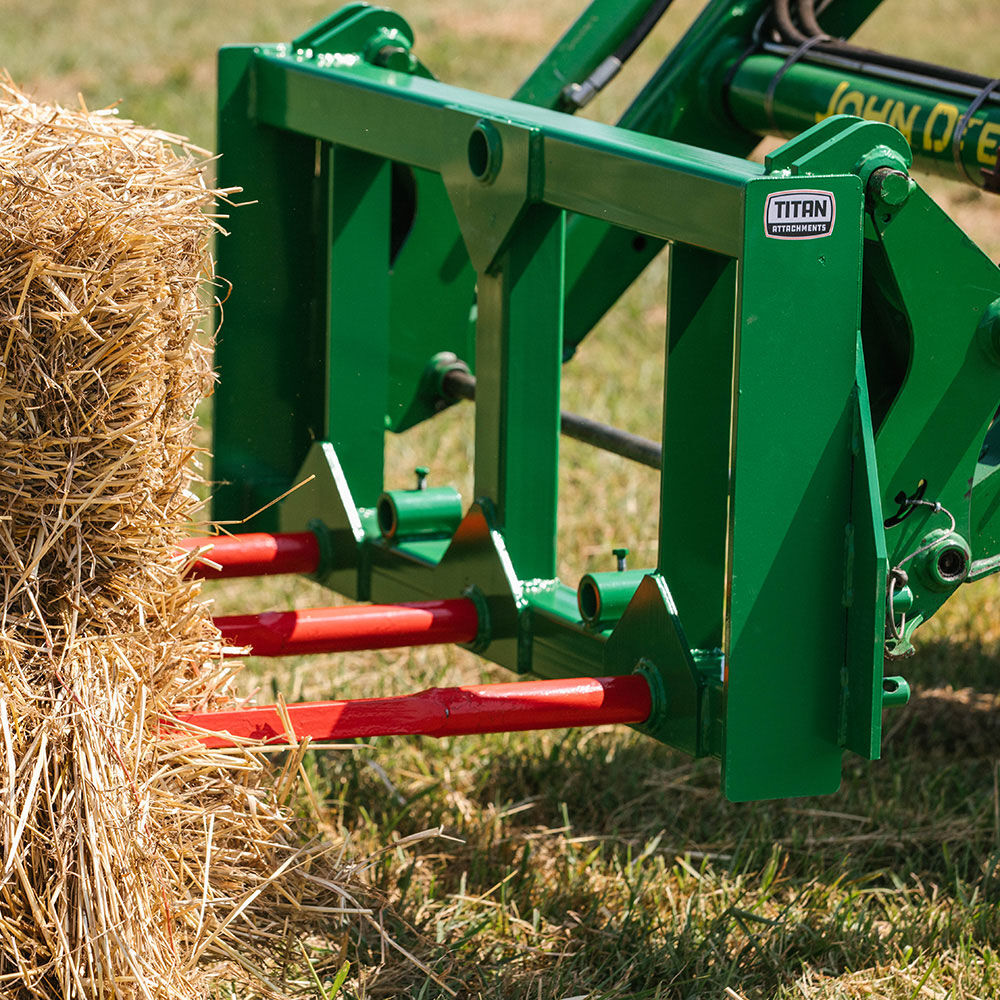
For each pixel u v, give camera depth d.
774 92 5.30
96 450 3.49
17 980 3.45
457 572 4.80
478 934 4.31
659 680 4.02
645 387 9.80
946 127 4.71
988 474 4.05
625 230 5.57
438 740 5.65
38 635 3.53
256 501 5.55
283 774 3.85
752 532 3.57
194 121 16.31
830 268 3.52
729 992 3.93
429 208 5.53
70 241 3.37
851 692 3.67
